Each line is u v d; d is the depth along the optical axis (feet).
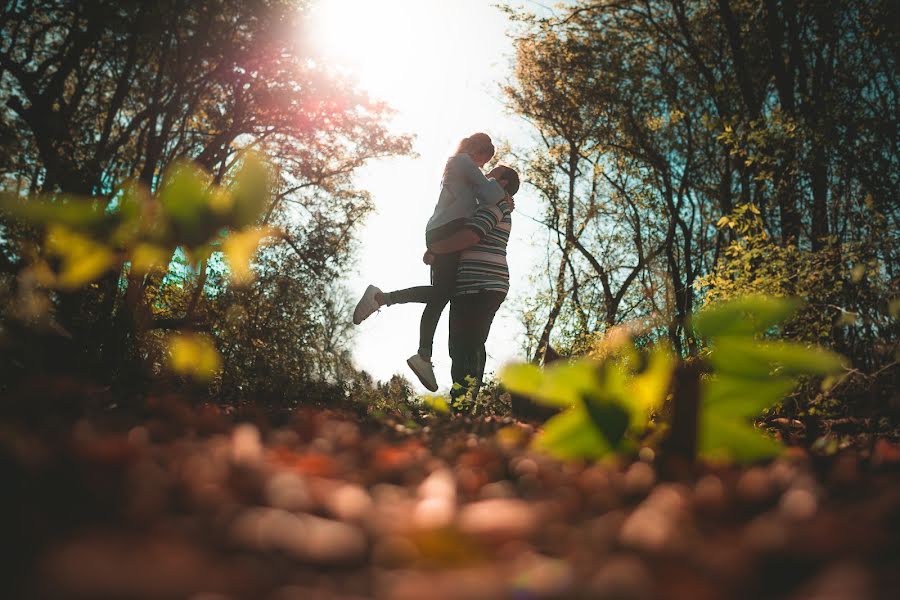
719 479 4.23
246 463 3.71
